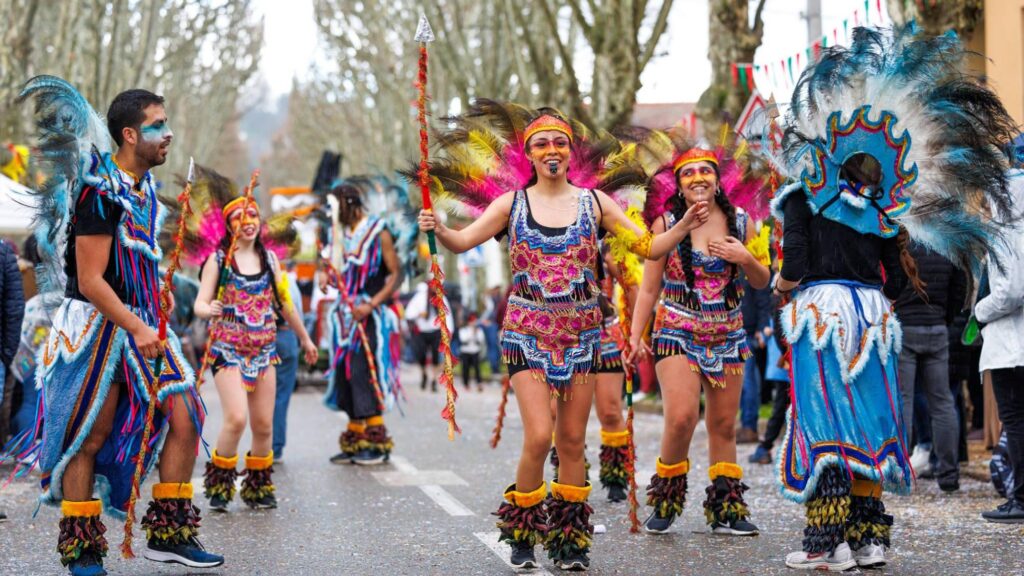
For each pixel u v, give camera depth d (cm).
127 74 2766
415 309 2162
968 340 763
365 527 740
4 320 838
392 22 3384
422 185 586
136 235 560
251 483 818
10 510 803
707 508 691
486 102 641
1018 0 1177
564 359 589
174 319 900
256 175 775
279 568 618
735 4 1484
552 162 588
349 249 1048
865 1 973
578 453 600
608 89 1722
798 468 591
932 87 585
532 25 2230
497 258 3538
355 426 1059
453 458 1093
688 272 671
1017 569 583
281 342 1048
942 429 823
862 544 593
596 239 600
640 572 596
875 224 590
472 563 627
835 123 587
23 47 2000
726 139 744
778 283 607
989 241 610
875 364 585
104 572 562
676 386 673
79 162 542
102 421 559
